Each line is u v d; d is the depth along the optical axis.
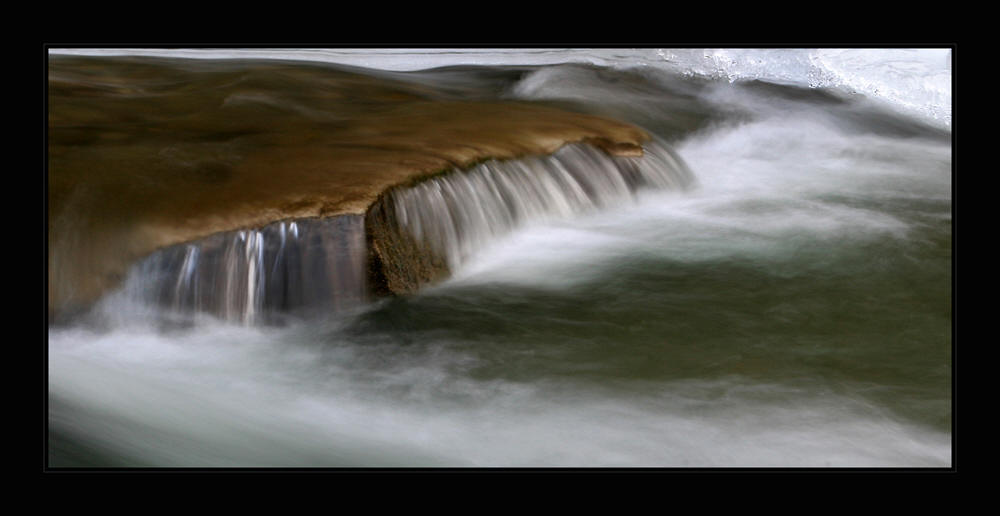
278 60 13.24
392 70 13.88
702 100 13.77
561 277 7.47
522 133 8.91
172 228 6.36
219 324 6.36
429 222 7.20
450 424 5.35
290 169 7.19
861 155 11.94
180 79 10.99
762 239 8.48
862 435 5.26
